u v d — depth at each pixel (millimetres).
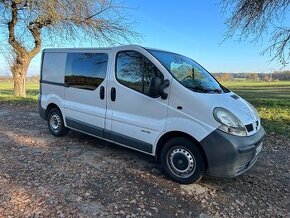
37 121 9180
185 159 4719
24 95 18312
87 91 6184
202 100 4570
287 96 25766
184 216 3873
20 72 18016
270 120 10383
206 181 4969
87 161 5582
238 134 4434
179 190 4574
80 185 4535
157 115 4977
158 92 4883
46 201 3998
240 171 4562
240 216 3969
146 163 5582
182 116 4688
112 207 3951
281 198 4562
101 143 6758
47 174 4883
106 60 5809
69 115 6676
